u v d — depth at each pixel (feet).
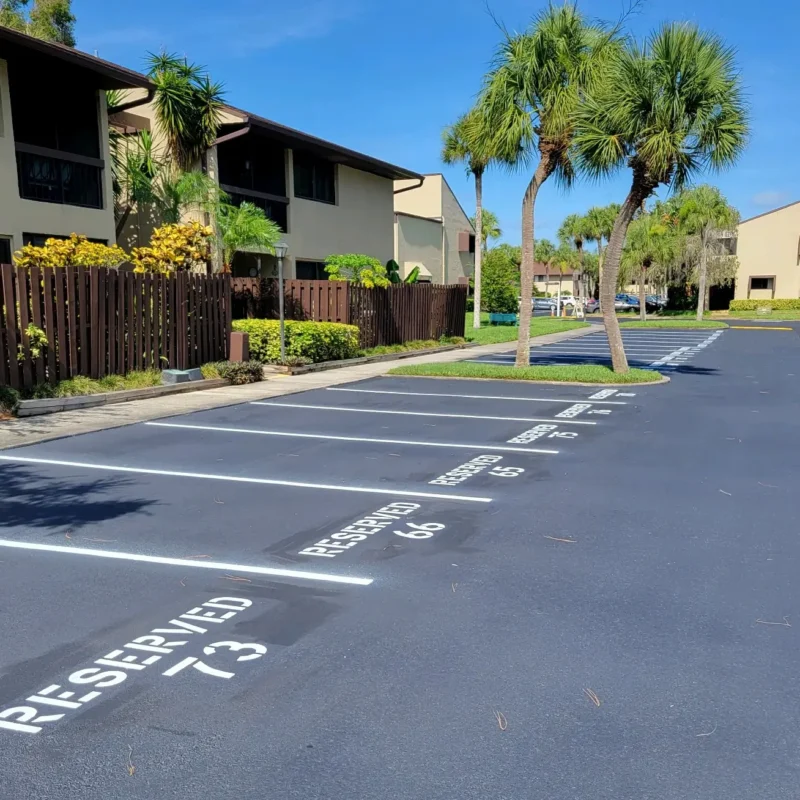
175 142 62.23
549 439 30.78
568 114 49.11
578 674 11.54
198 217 64.08
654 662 11.92
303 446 29.32
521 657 12.09
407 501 21.40
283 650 12.34
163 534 18.38
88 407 37.93
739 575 15.61
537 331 111.86
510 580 15.38
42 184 50.75
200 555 16.89
